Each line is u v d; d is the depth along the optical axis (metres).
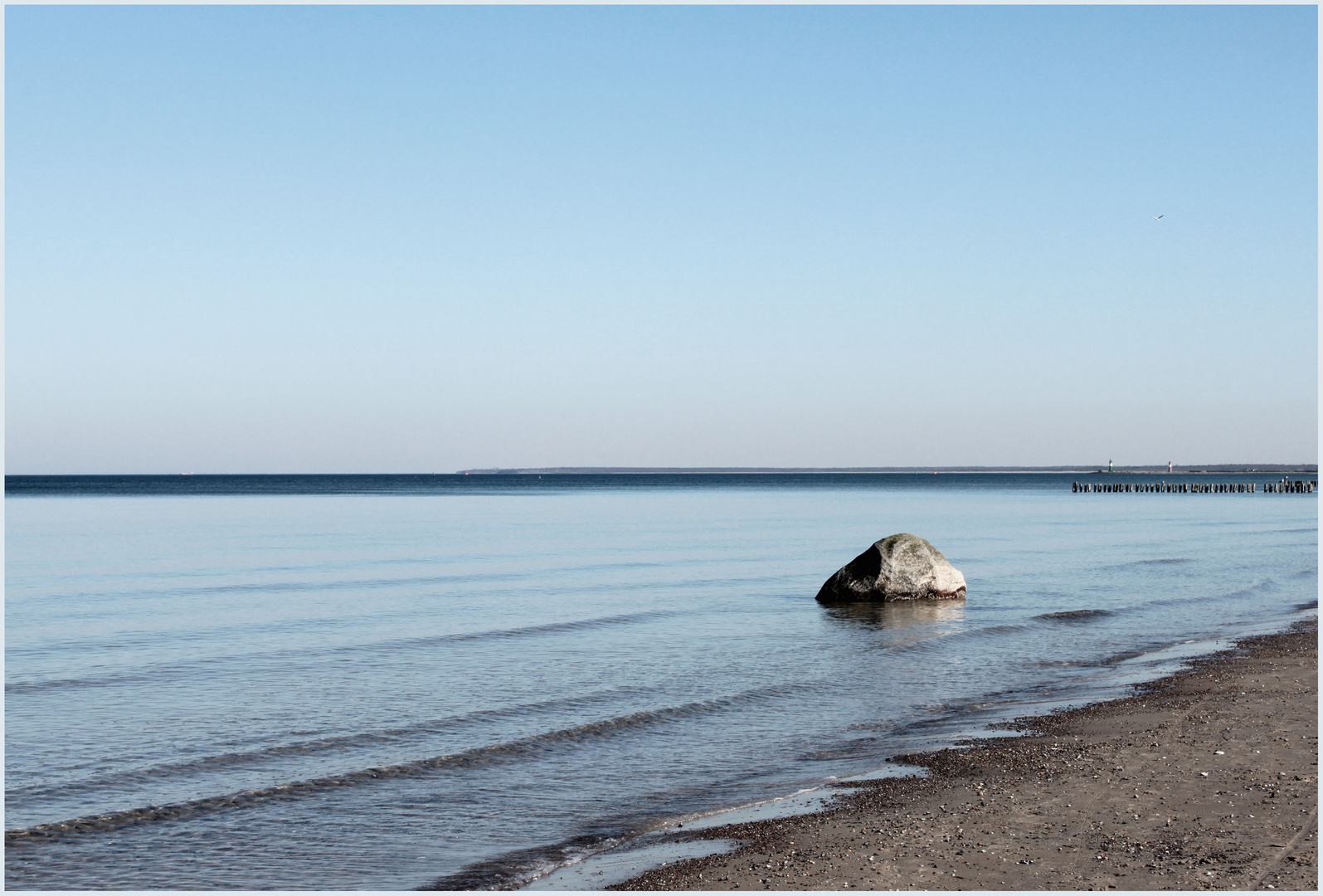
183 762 13.21
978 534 58.41
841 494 149.88
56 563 41.00
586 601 29.28
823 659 20.36
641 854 9.91
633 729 14.94
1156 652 21.02
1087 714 15.52
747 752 13.75
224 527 66.69
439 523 71.38
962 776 12.30
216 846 10.32
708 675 18.77
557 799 11.76
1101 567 38.69
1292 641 22.12
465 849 10.20
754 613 26.78
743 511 91.44
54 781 12.41
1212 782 11.53
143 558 43.81
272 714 15.78
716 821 10.88
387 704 16.45
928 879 8.86
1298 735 13.73
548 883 9.23
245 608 27.98
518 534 59.94
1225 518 78.00
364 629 24.33
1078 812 10.62
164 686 17.89
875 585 28.44
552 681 18.27
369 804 11.60
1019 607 27.66
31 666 19.72
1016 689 17.67
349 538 56.62
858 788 11.94
